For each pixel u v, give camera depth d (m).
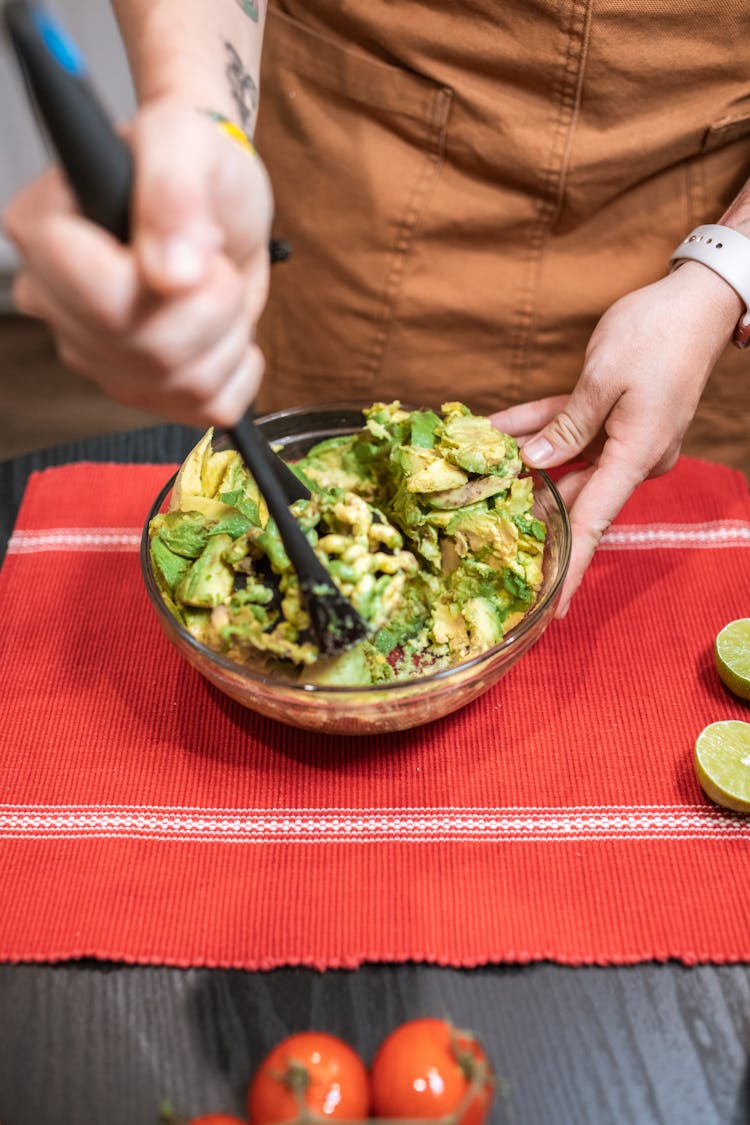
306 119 0.93
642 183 0.90
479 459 0.70
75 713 0.73
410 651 0.72
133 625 0.79
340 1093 0.53
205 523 0.70
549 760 0.70
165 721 0.73
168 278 0.47
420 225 0.94
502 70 0.86
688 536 0.84
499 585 0.72
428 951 0.61
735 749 0.67
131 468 0.91
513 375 1.02
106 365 0.53
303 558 0.62
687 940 0.61
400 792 0.69
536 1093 0.56
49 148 0.48
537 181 0.90
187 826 0.67
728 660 0.72
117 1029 0.59
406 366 1.03
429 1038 0.55
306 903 0.63
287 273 1.02
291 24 0.90
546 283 0.95
